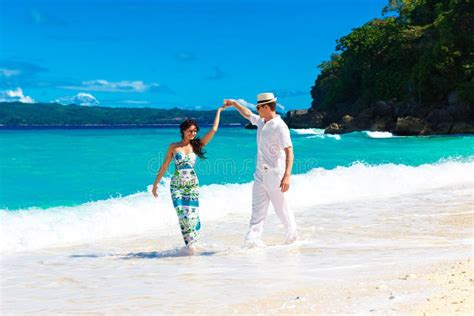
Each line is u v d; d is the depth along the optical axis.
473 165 16.41
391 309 3.62
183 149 7.16
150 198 11.23
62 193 13.44
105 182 15.27
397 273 4.86
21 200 12.40
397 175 14.42
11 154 22.42
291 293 4.40
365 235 7.55
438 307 3.53
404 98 66.12
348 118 61.69
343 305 3.86
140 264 6.26
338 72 95.44
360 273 5.01
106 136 42.84
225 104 7.38
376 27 79.50
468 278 4.31
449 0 68.31
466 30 60.38
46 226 8.77
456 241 6.81
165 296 4.59
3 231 8.33
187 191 7.04
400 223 8.52
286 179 6.89
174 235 8.66
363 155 24.03
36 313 4.23
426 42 68.69
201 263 6.12
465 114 55.81
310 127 80.38
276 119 7.01
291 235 7.14
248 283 4.91
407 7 78.31
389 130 58.59
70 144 29.61
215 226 9.12
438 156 23.06
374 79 74.56
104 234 8.84
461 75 59.16
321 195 12.35
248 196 11.70
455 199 11.21
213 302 4.29
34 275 5.82
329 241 7.15
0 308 4.43
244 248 6.94
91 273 5.82
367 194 12.55
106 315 4.08
